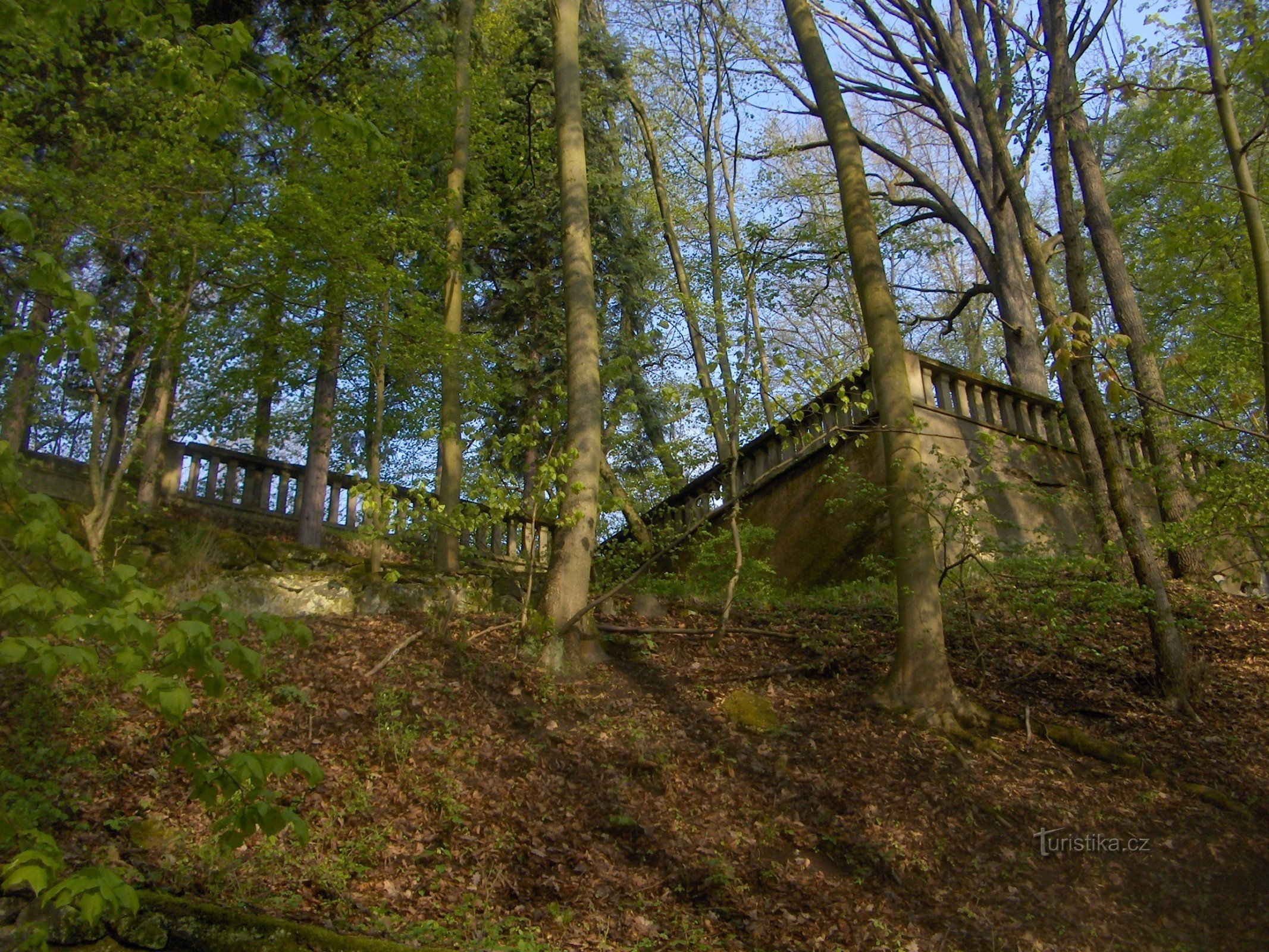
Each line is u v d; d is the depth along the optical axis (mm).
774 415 9383
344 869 5480
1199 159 9477
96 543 7898
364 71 12531
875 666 9242
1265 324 6863
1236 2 8500
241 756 3076
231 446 16953
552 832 6242
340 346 12172
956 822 6863
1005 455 13047
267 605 8984
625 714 7977
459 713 7527
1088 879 6383
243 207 9883
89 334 3191
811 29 10570
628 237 19328
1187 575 12641
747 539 10953
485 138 14039
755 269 13930
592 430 9477
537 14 17859
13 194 8039
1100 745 7855
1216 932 5969
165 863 5152
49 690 6449
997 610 10648
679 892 5855
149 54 5945
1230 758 7977
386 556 13125
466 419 13289
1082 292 9508
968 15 14344
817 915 5801
